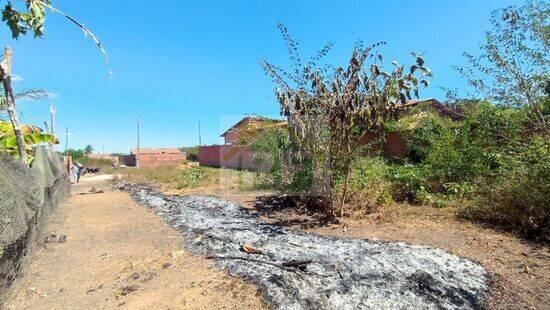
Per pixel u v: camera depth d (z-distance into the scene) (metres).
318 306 3.13
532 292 3.46
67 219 7.38
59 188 9.25
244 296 3.29
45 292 3.71
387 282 3.59
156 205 8.76
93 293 3.63
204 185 12.23
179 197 10.03
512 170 6.31
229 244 4.85
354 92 5.47
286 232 5.46
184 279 3.76
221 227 5.87
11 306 3.41
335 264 4.02
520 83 6.55
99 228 6.50
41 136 8.59
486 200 5.98
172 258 4.45
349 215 6.28
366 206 6.62
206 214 7.18
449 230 5.34
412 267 3.96
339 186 6.71
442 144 8.47
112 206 9.11
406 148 11.25
